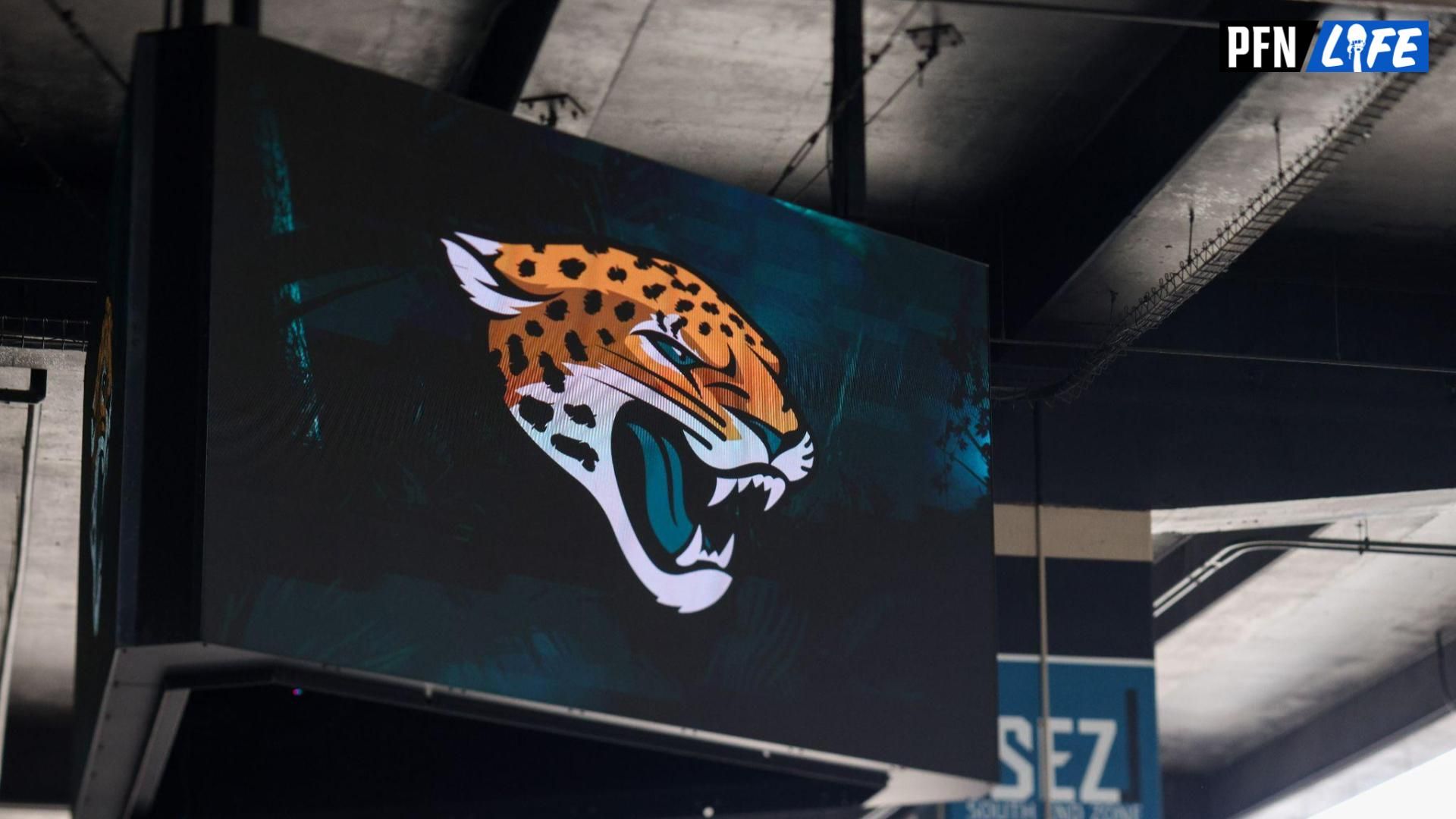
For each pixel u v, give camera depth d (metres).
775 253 10.70
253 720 11.20
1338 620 24.75
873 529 10.55
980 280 11.69
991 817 16.28
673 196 10.36
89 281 15.30
